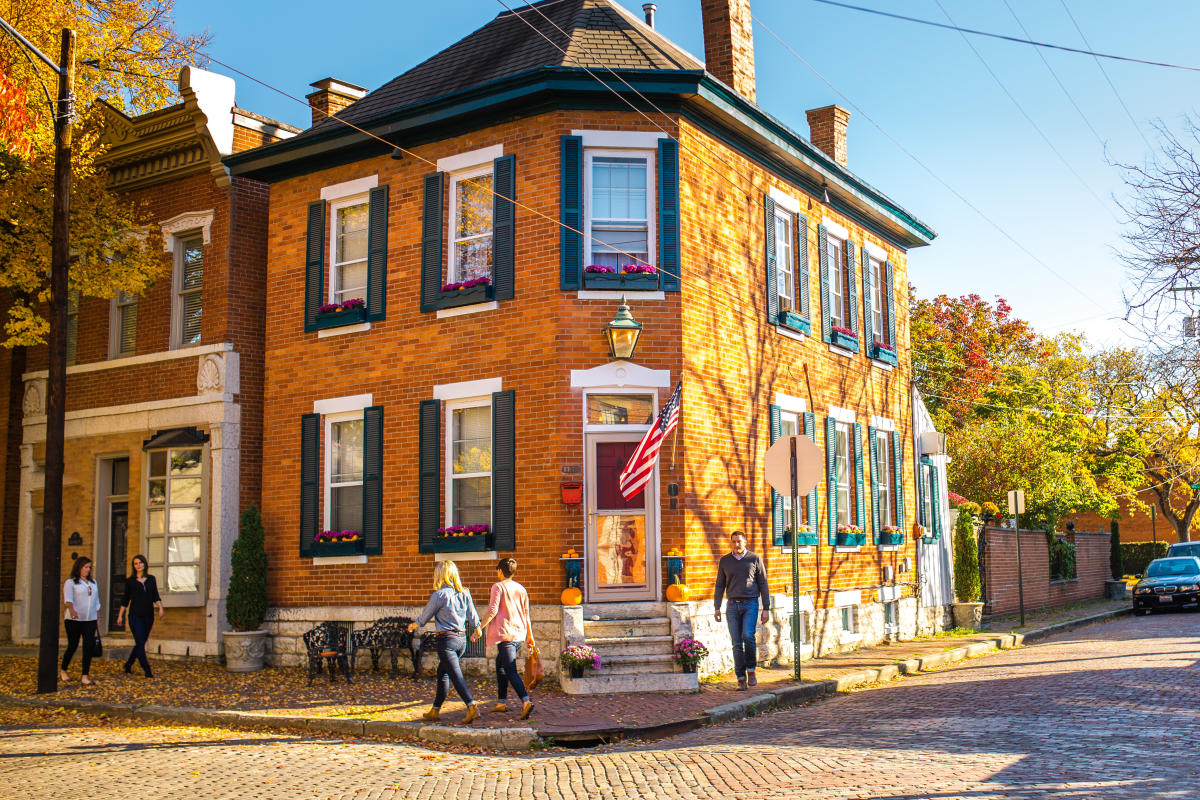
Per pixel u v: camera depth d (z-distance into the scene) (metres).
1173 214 15.84
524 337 14.77
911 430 22.17
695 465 14.80
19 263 17.86
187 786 8.77
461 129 15.71
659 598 14.33
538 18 17.02
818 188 19.09
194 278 18.72
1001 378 40.62
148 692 13.95
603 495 14.65
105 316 19.61
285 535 16.91
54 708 13.40
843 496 19.28
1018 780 7.72
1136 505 49.28
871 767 8.42
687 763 9.09
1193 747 8.78
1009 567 26.52
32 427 20.58
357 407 16.36
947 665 16.95
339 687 13.96
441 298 15.55
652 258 14.91
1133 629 22.48
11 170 17.97
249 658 16.12
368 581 15.93
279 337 17.42
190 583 17.72
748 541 15.88
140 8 22.94
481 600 14.75
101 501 19.30
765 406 16.75
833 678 14.12
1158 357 17.50
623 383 14.45
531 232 14.88
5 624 20.98
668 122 15.07
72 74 15.17
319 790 8.56
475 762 9.69
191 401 17.92
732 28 18.47
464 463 15.43
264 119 19.05
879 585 19.92
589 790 8.25
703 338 15.25
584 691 12.95
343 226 17.25
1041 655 17.42
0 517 21.08
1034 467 30.98
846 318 19.97
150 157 18.92
